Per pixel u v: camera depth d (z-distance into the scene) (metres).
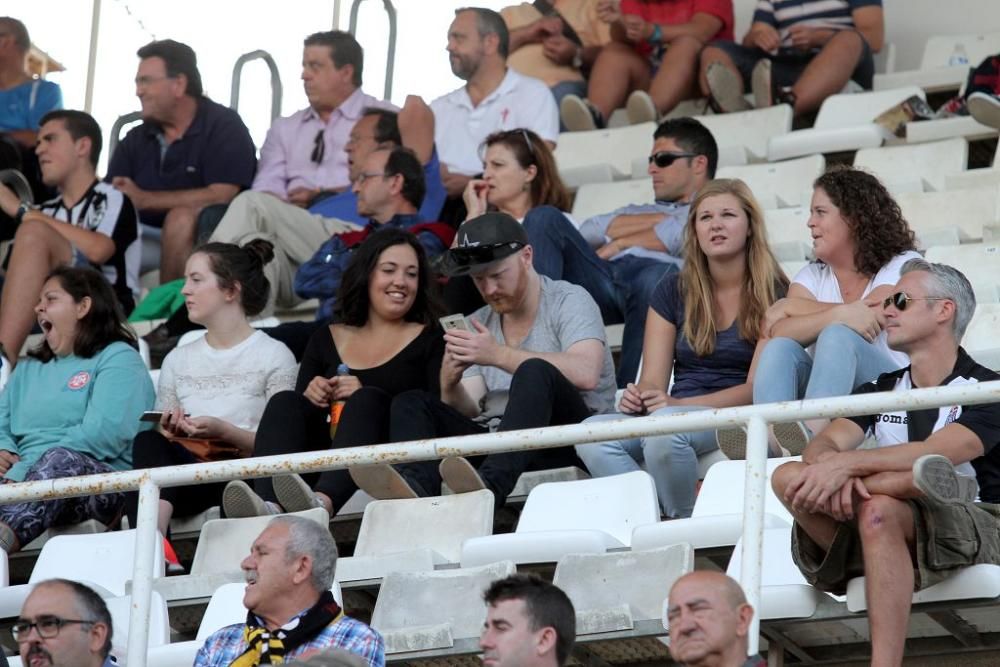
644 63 31.33
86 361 21.12
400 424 18.97
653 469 17.98
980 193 25.12
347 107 29.80
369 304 20.69
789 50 29.89
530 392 18.62
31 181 30.47
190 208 28.95
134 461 19.78
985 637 15.58
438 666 16.05
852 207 19.05
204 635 16.55
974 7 31.69
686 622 12.58
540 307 20.38
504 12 32.84
